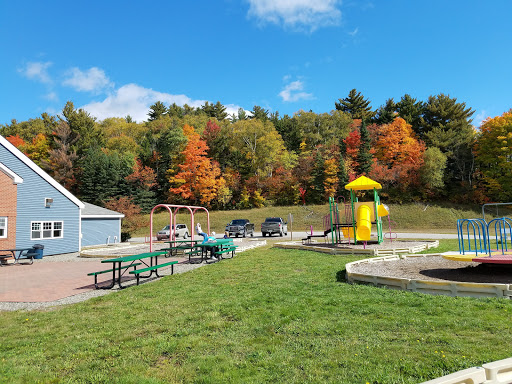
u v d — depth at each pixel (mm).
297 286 8125
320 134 71312
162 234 31344
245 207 56031
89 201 54031
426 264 10742
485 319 5031
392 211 45594
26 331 5703
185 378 3609
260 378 3500
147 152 62906
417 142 55625
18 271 14328
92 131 65250
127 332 5289
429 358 3750
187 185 54031
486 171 47188
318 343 4402
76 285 10391
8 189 18672
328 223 20797
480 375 2654
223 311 6168
